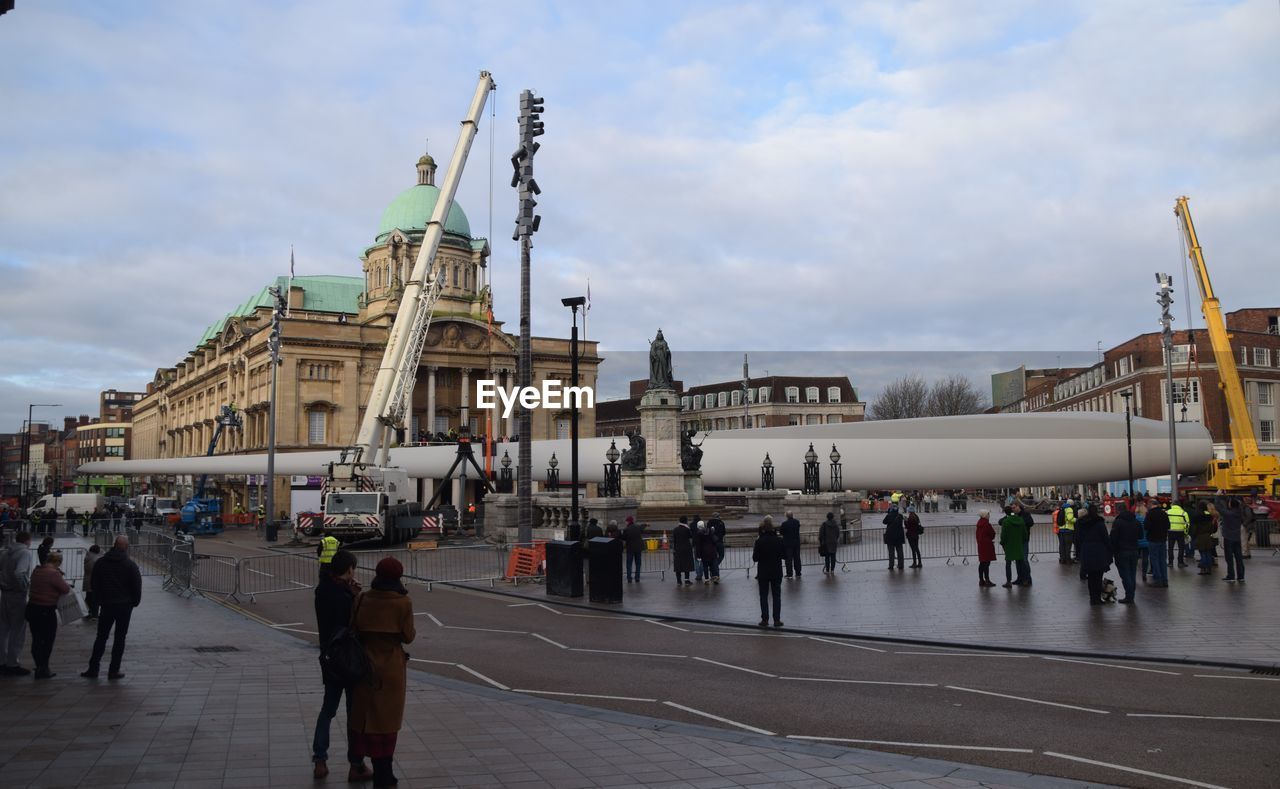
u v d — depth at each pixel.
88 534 55.81
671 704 12.30
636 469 53.41
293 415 96.12
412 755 9.50
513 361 106.94
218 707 11.86
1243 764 9.20
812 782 8.59
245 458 92.44
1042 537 42.03
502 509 47.66
